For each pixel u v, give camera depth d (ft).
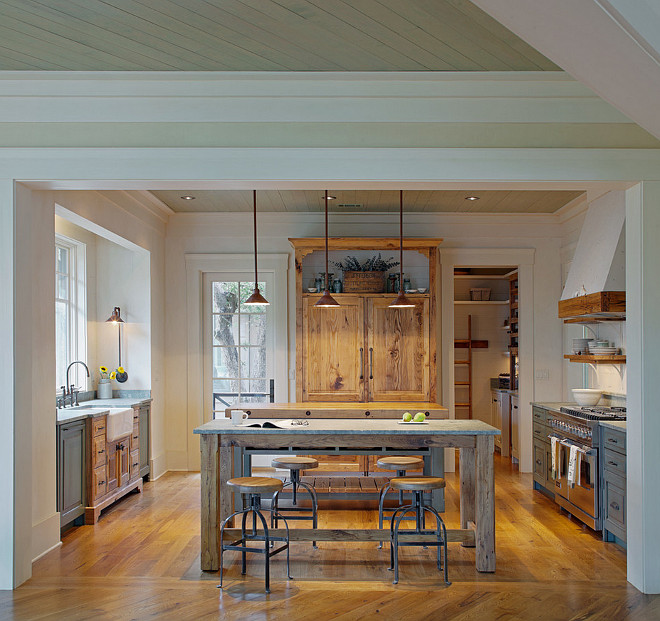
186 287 24.99
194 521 17.66
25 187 13.25
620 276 16.62
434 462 18.53
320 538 13.78
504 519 17.97
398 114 12.85
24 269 13.19
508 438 28.25
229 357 25.18
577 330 23.16
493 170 12.75
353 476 20.12
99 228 18.22
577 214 22.80
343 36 10.96
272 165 12.77
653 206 12.60
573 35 6.66
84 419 17.31
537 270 24.84
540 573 13.66
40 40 11.16
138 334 23.25
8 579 12.72
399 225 24.79
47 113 12.94
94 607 11.84
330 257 25.05
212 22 10.45
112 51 11.57
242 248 24.94
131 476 20.65
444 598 12.27
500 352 31.73
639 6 6.26
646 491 12.54
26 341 13.26
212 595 12.46
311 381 23.36
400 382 23.34
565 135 12.86
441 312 24.68
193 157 12.77
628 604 11.96
